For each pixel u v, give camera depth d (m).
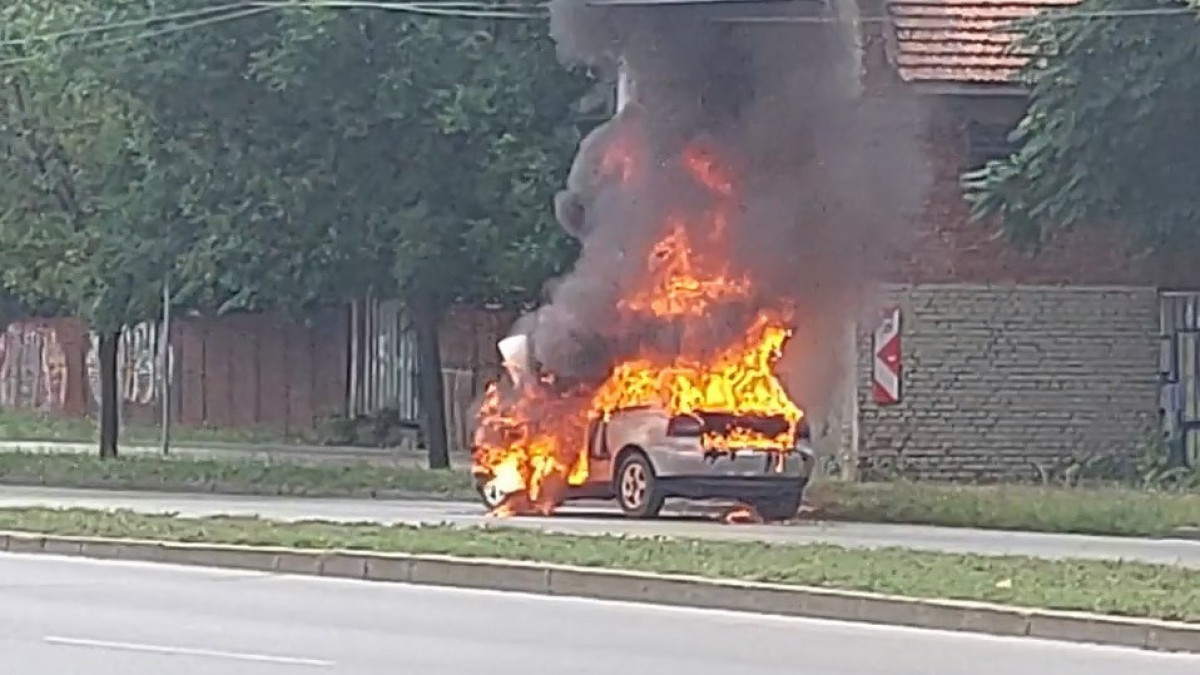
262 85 30.06
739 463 23.38
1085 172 28.98
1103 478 31.97
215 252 30.84
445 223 30.23
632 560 17.73
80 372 48.84
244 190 30.59
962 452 32.09
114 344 34.91
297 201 30.27
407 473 31.12
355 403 42.75
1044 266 32.22
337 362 43.09
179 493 29.09
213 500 27.28
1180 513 24.64
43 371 49.56
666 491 23.33
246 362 44.38
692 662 13.34
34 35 31.58
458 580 17.80
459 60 30.25
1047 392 32.31
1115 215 29.31
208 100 30.39
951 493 27.98
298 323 43.44
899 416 31.86
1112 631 14.55
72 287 33.16
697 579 16.58
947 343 32.06
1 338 50.31
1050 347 32.31
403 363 41.72
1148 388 32.59
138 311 32.84
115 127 31.48
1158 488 29.95
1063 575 17.00
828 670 13.09
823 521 24.19
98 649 13.68
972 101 31.78
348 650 13.74
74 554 20.08
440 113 30.03
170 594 17.02
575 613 15.99
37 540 20.34
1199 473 31.02
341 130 30.11
